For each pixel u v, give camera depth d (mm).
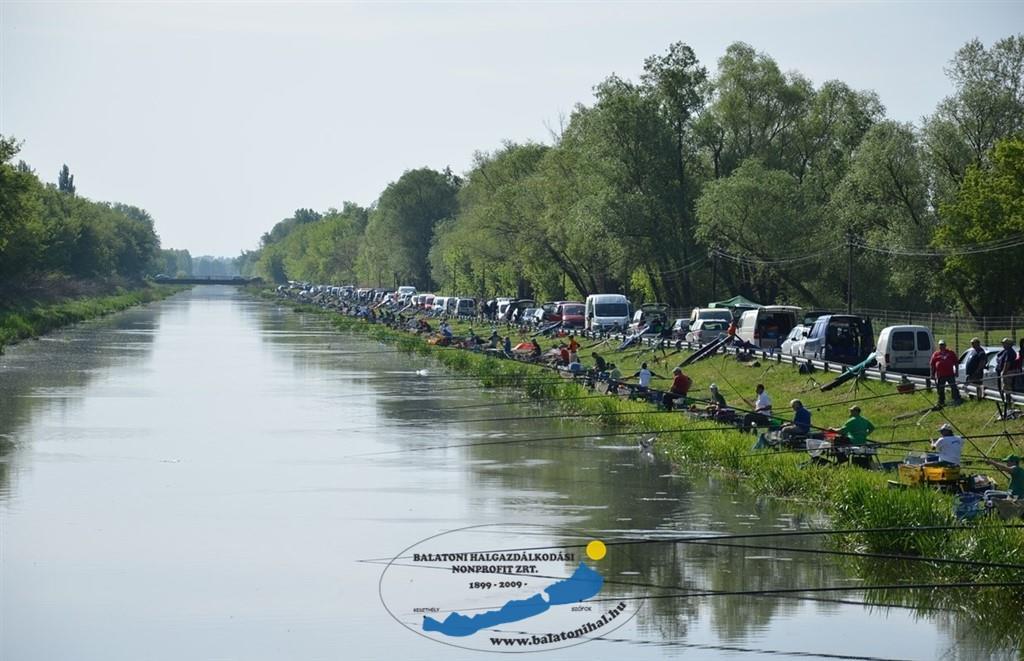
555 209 148625
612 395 75062
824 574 37688
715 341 87625
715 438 55594
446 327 128750
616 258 138750
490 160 180250
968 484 42156
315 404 81688
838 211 126500
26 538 42750
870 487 40594
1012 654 31047
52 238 196875
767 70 138875
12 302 170750
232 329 175250
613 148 137250
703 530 42625
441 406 80312
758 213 123938
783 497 47594
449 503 47844
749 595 35594
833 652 31250
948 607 34719
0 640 32344
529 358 100938
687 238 136875
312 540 42219
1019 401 52969
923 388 61000
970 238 112500
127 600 35844
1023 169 110812
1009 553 35375
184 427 70000
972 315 120312
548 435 66000
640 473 53875
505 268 180000
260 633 33062
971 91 120250
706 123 137250
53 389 89812
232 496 49562
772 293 139125
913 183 122625
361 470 55531
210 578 37812
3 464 57094
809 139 142750
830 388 67438
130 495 49938
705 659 30578
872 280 127562
